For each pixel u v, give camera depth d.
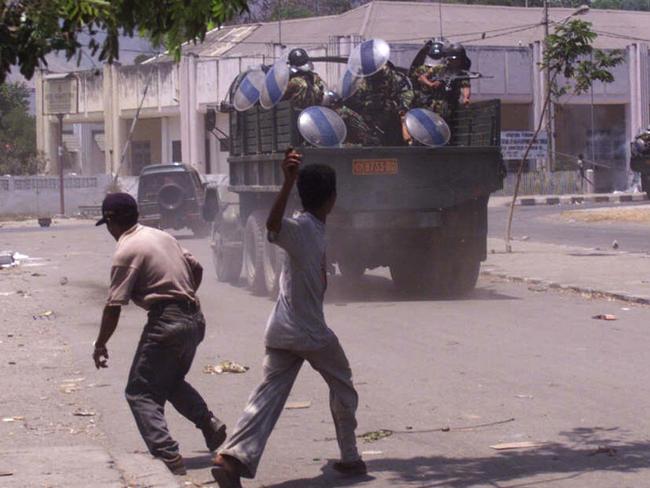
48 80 49.28
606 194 49.75
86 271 21.30
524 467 6.93
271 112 15.47
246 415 6.32
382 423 8.18
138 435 8.07
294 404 8.89
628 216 33.09
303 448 7.55
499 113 15.16
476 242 15.56
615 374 9.86
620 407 8.55
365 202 14.76
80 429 8.28
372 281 18.30
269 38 52.03
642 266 18.77
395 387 9.48
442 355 11.01
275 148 15.28
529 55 49.56
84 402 9.27
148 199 30.72
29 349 12.11
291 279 6.32
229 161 17.73
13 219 46.25
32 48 5.13
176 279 6.85
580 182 51.56
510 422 8.13
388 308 14.69
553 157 51.41
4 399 9.41
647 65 52.25
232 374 10.34
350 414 6.70
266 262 16.20
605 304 14.74
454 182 15.09
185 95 48.78
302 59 15.83
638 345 11.37
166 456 6.86
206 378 10.16
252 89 16.30
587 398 8.89
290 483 6.72
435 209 15.05
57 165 55.62
